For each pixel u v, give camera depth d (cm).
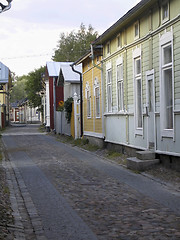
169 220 641
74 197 852
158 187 949
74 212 718
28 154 1861
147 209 722
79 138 2495
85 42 6103
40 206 777
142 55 1352
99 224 632
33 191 938
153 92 1247
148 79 1298
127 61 1520
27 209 753
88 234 579
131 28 1459
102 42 1852
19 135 3594
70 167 1354
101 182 1034
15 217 696
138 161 1200
